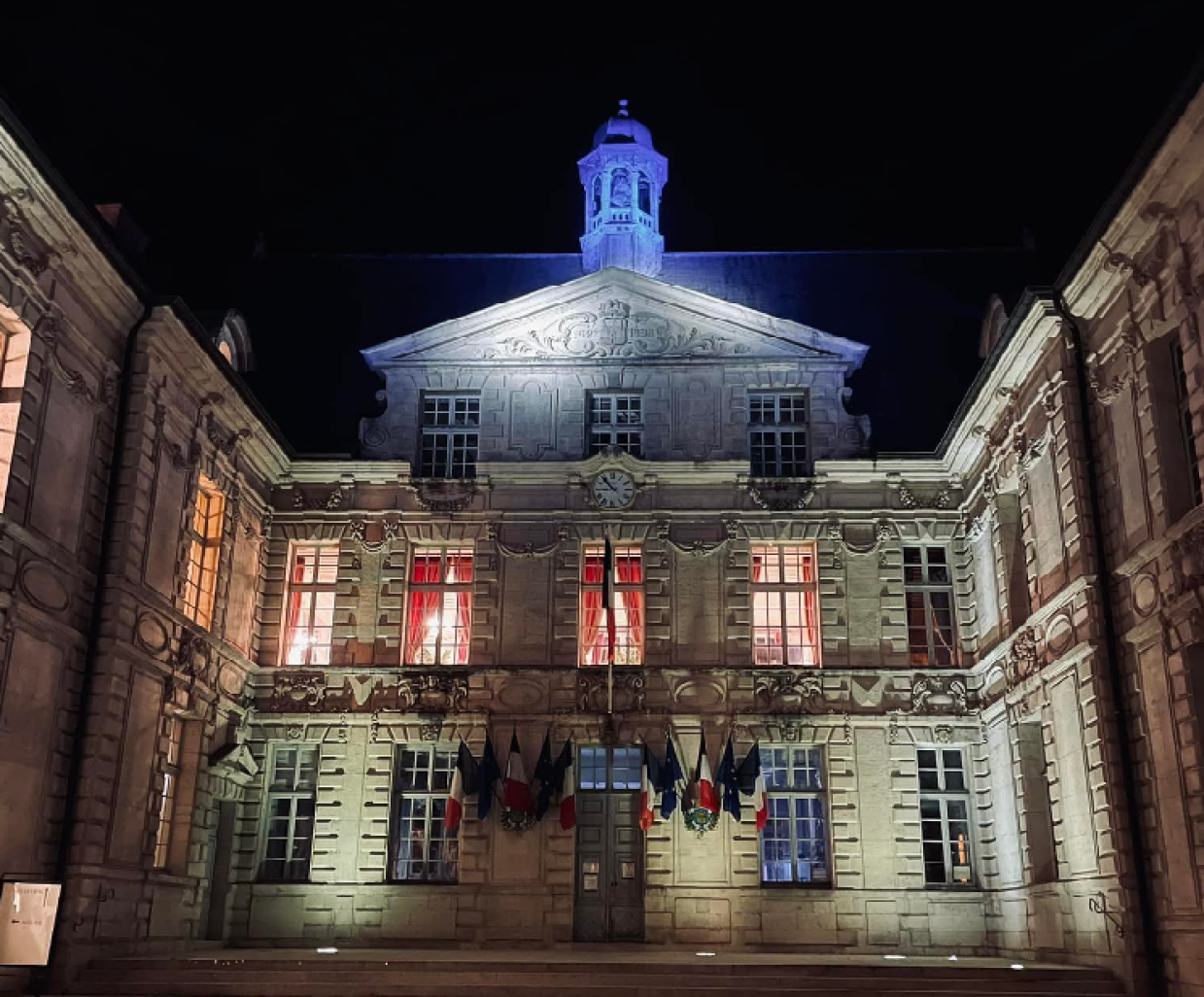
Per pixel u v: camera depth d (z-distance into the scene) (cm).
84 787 1692
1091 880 1727
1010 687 2139
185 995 1628
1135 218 1596
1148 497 1627
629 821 2317
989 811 2250
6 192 1517
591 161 2952
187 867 2044
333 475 2506
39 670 1617
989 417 2206
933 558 2472
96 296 1781
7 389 1588
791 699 2350
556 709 2345
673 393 2553
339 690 2377
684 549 2442
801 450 2544
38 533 1617
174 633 1983
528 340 2595
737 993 1636
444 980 1677
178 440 2019
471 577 2486
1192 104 1380
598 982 1681
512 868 2253
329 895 2259
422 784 2358
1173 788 1538
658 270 2870
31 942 1366
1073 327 1847
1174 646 1537
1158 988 1572
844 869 2253
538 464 2491
